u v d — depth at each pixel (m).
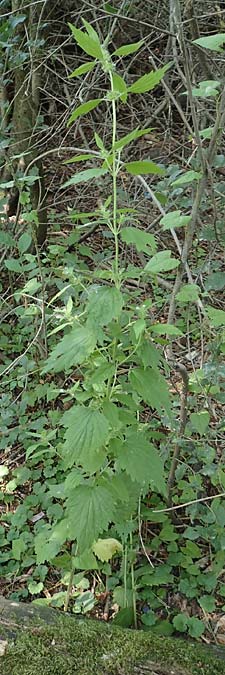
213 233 2.74
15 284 4.05
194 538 2.58
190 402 2.54
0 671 1.93
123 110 5.31
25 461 3.16
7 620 2.11
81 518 1.93
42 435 2.53
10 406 3.34
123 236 1.89
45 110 5.15
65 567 2.47
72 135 5.21
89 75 4.36
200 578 2.62
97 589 2.64
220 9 3.83
